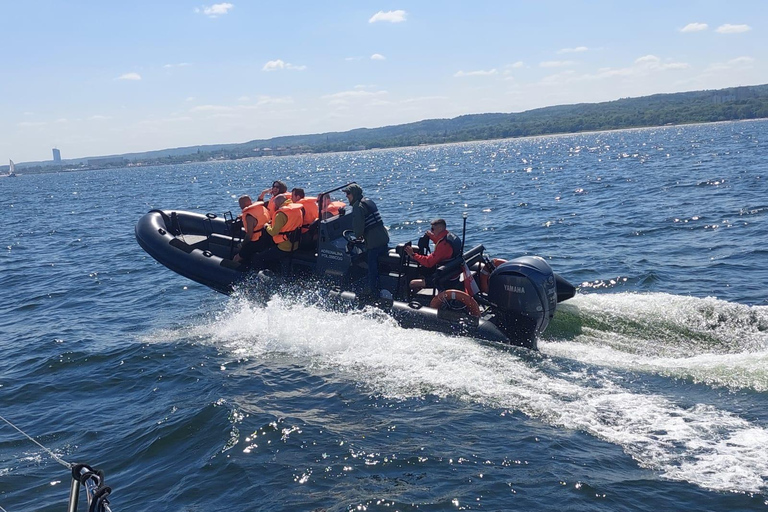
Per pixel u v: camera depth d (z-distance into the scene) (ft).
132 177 375.04
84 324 31.55
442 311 23.45
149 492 15.07
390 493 13.99
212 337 26.21
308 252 28.60
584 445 15.29
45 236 74.69
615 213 59.93
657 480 13.69
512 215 65.21
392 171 206.28
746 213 52.49
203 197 131.64
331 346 23.18
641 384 18.39
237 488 14.73
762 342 20.99
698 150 171.22
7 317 34.58
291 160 600.39
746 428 15.51
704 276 33.68
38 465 16.94
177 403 19.95
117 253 55.62
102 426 19.03
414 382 19.49
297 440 16.65
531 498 13.46
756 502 12.71
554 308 22.33
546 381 18.86
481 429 16.43
